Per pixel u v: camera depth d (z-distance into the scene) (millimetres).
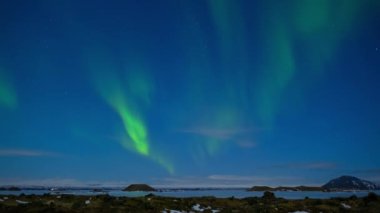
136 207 50188
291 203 64812
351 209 53438
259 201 71625
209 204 63000
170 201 63906
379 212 48625
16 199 57969
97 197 65125
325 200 70375
